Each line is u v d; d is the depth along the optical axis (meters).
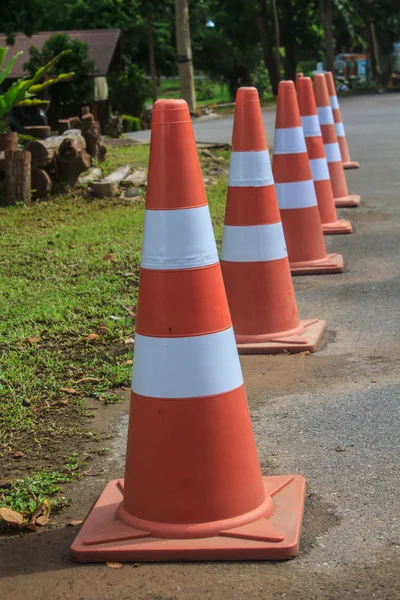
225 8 56.38
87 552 3.78
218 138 24.73
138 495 3.92
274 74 51.94
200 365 3.87
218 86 73.06
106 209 13.14
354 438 5.02
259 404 5.68
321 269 9.02
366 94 45.47
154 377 3.89
